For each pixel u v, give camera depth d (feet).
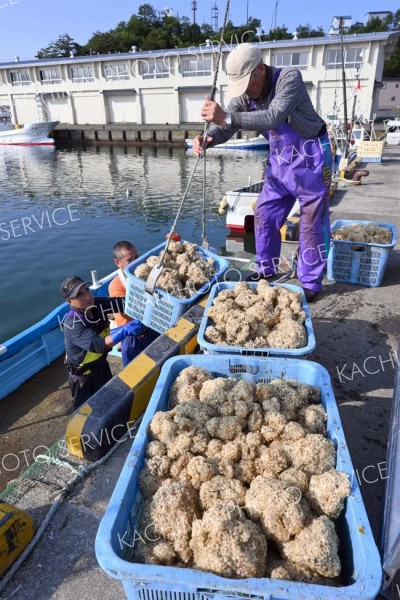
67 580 5.86
